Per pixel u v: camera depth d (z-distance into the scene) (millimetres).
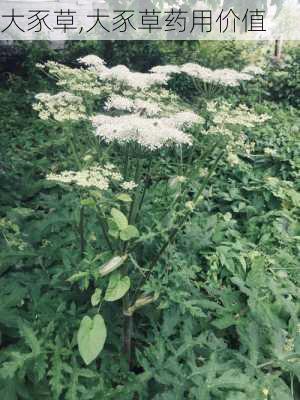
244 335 3008
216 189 5195
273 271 3814
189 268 3426
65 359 2664
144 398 2662
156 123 2818
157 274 3189
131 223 2818
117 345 2859
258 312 3111
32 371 2512
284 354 2900
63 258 3146
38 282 3113
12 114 7582
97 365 2838
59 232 3725
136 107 3338
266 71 10133
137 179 3168
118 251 2529
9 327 2812
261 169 6031
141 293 3027
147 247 3324
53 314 2832
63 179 2438
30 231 3850
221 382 2521
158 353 2721
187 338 2844
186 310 3084
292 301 3537
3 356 2586
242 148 3365
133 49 10172
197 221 4141
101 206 2762
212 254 3943
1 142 6227
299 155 6195
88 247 3107
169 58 10117
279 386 2719
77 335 2438
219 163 5641
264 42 11727
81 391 2436
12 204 4668
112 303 3045
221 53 10484
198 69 4219
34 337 2475
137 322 3145
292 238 4352
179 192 3301
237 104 8625
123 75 3770
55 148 5977
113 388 2568
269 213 4738
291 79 9898
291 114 8742
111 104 3320
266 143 6359
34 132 6812
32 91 9125
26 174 5238
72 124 3797
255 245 4215
